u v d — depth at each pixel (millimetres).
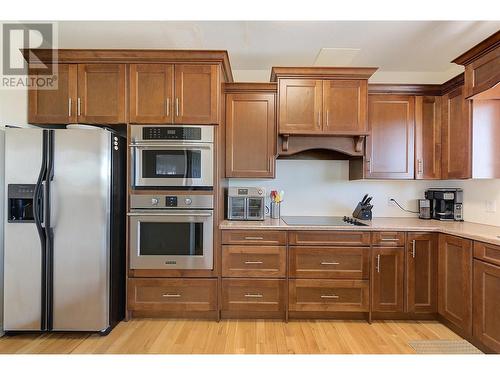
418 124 2865
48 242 2227
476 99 2346
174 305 2496
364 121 2707
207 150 2492
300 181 3211
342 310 2488
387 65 3109
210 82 2492
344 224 2602
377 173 2859
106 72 2500
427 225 2604
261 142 2779
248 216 2801
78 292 2258
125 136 2658
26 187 2201
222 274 2504
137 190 2492
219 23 2348
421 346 2152
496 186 2553
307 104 2719
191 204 2492
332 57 2939
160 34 2533
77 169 2240
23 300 2240
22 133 2199
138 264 2482
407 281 2488
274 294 2502
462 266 2199
